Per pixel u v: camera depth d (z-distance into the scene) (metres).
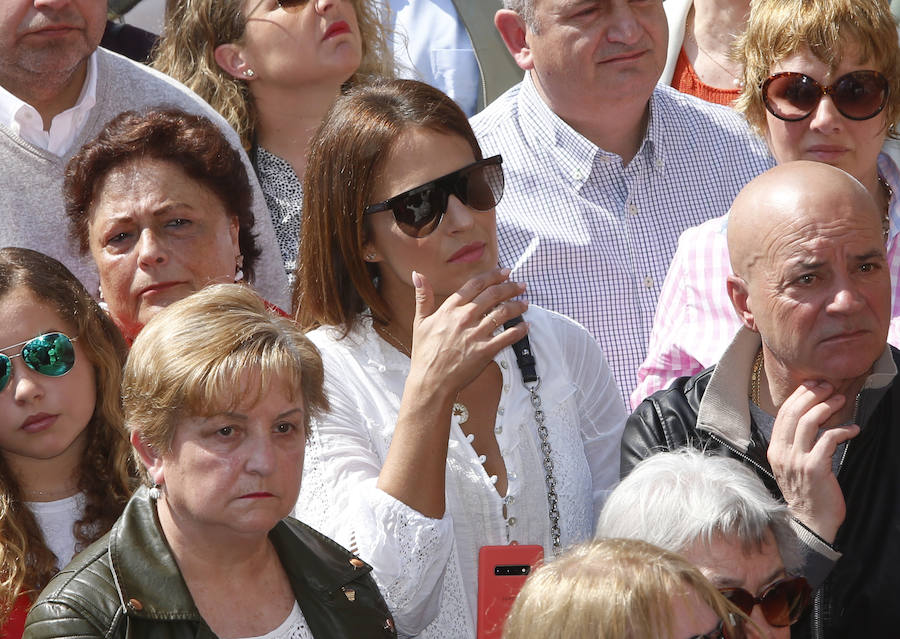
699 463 10.58
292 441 9.72
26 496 11.73
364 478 11.69
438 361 11.25
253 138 18.70
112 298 13.44
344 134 12.19
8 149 14.96
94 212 13.49
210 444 9.45
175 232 13.38
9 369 11.45
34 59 14.70
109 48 20.30
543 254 16.77
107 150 13.44
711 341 14.98
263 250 16.02
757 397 12.37
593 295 16.81
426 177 11.95
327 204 12.33
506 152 17.45
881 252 11.38
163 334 9.61
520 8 16.88
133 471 12.15
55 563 11.41
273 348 9.59
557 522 12.27
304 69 18.14
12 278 11.71
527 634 7.59
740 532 9.92
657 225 17.33
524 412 12.51
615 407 13.67
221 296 9.91
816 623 11.57
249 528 9.43
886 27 14.70
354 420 12.12
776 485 11.92
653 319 16.97
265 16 18.11
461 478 12.03
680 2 20.30
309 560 10.27
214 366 9.36
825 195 11.40
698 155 17.78
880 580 11.59
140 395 9.55
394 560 10.92
